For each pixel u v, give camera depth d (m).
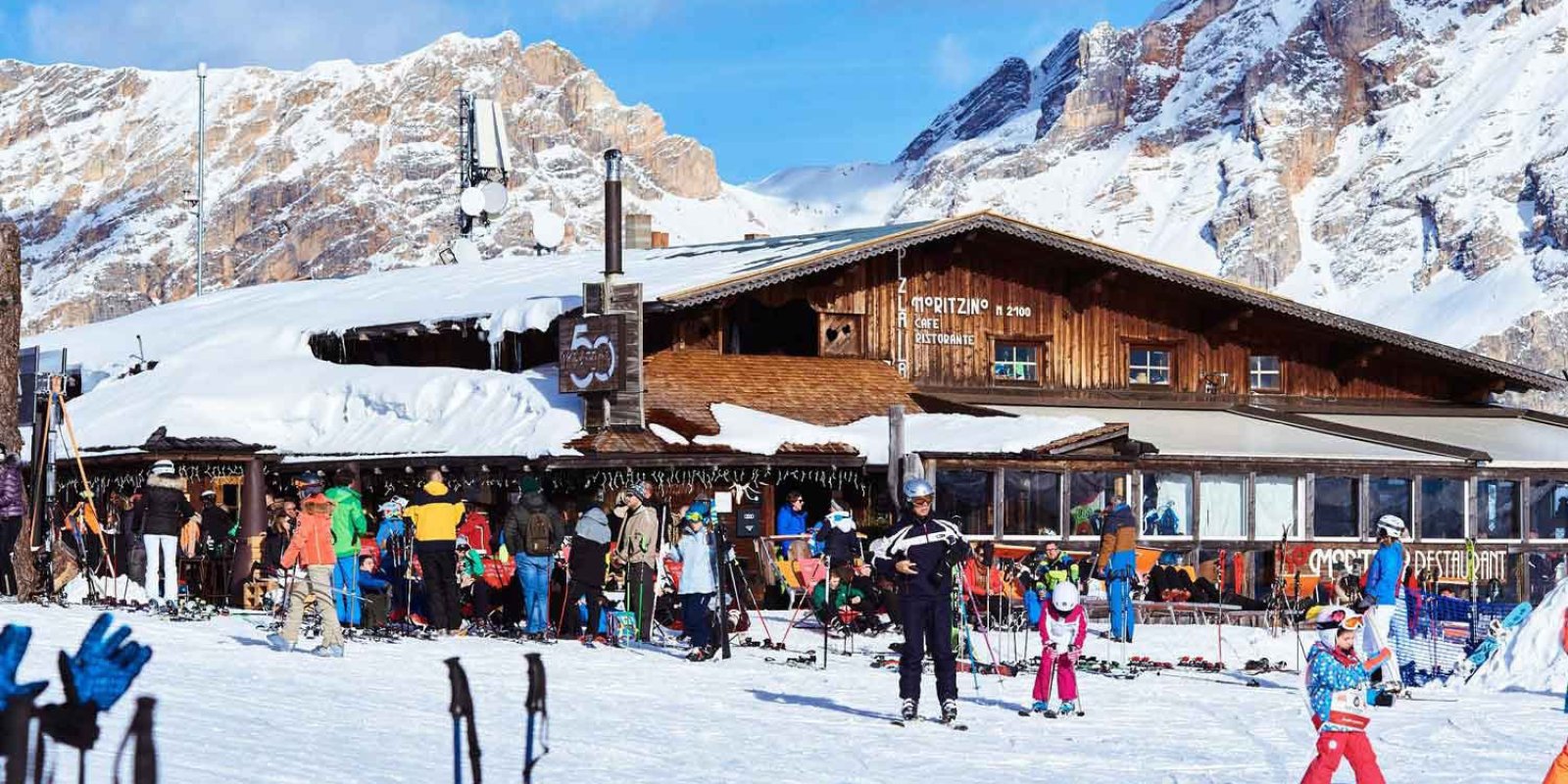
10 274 25.75
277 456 34.16
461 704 5.59
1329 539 33.12
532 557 22.59
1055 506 31.47
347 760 11.34
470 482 30.62
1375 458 33.59
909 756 13.55
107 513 32.47
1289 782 12.60
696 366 34.31
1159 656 23.09
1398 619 20.72
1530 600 34.25
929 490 15.88
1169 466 32.28
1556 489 34.88
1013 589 26.52
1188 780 12.63
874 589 25.02
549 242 51.69
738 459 30.62
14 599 25.34
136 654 4.64
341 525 22.52
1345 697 11.17
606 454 30.09
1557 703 18.75
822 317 36.16
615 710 15.77
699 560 20.86
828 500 33.47
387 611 23.92
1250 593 32.69
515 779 11.23
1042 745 14.42
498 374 34.81
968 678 19.89
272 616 23.94
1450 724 16.58
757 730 14.75
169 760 10.26
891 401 35.25
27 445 35.69
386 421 35.06
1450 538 34.03
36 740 4.49
